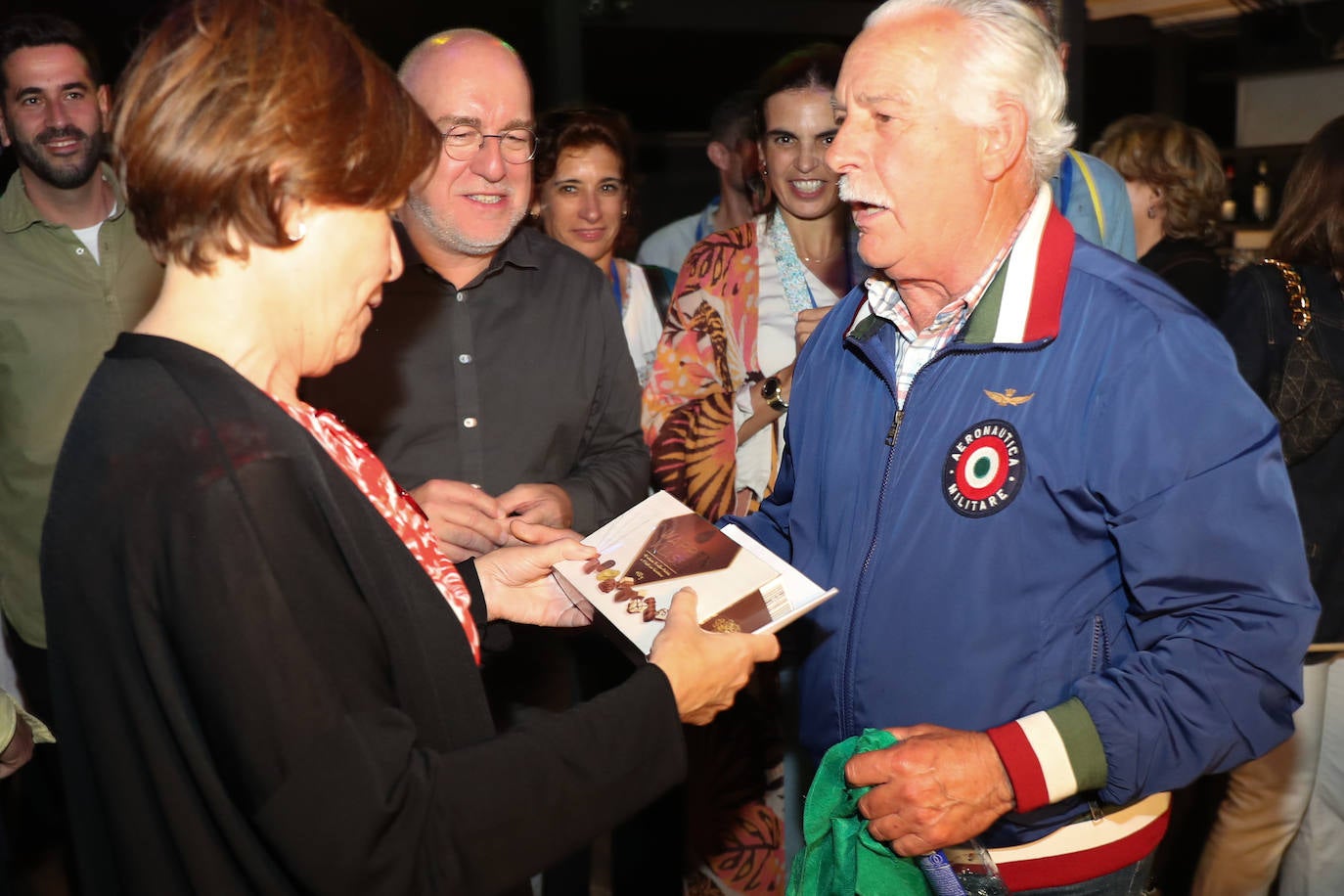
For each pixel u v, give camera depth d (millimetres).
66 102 2402
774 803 2371
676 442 2361
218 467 842
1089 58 5336
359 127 891
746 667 1146
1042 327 1258
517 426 2023
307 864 840
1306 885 2268
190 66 844
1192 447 1184
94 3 3246
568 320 2072
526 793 929
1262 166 5324
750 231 2438
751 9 3861
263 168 847
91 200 2496
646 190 4617
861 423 1445
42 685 2617
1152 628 1249
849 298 1539
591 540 1479
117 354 913
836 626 1419
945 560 1301
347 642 889
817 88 2248
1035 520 1260
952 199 1274
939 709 1311
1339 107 5133
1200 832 2705
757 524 1690
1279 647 1180
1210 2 4973
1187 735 1182
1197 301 3143
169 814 866
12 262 2459
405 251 1971
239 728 828
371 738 873
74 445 896
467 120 1811
